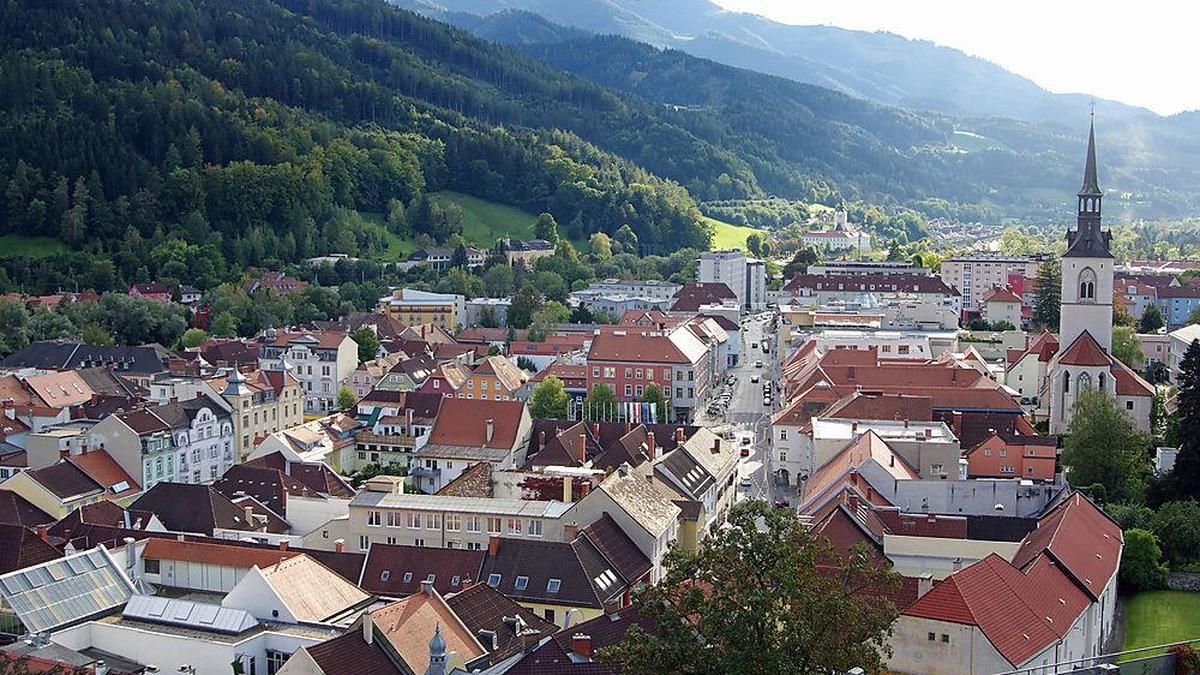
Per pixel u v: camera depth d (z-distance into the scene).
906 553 119.56
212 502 144.88
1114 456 161.38
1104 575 112.62
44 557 123.44
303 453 188.00
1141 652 104.69
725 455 175.38
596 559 120.56
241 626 101.25
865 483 141.38
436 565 119.44
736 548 73.69
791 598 71.19
